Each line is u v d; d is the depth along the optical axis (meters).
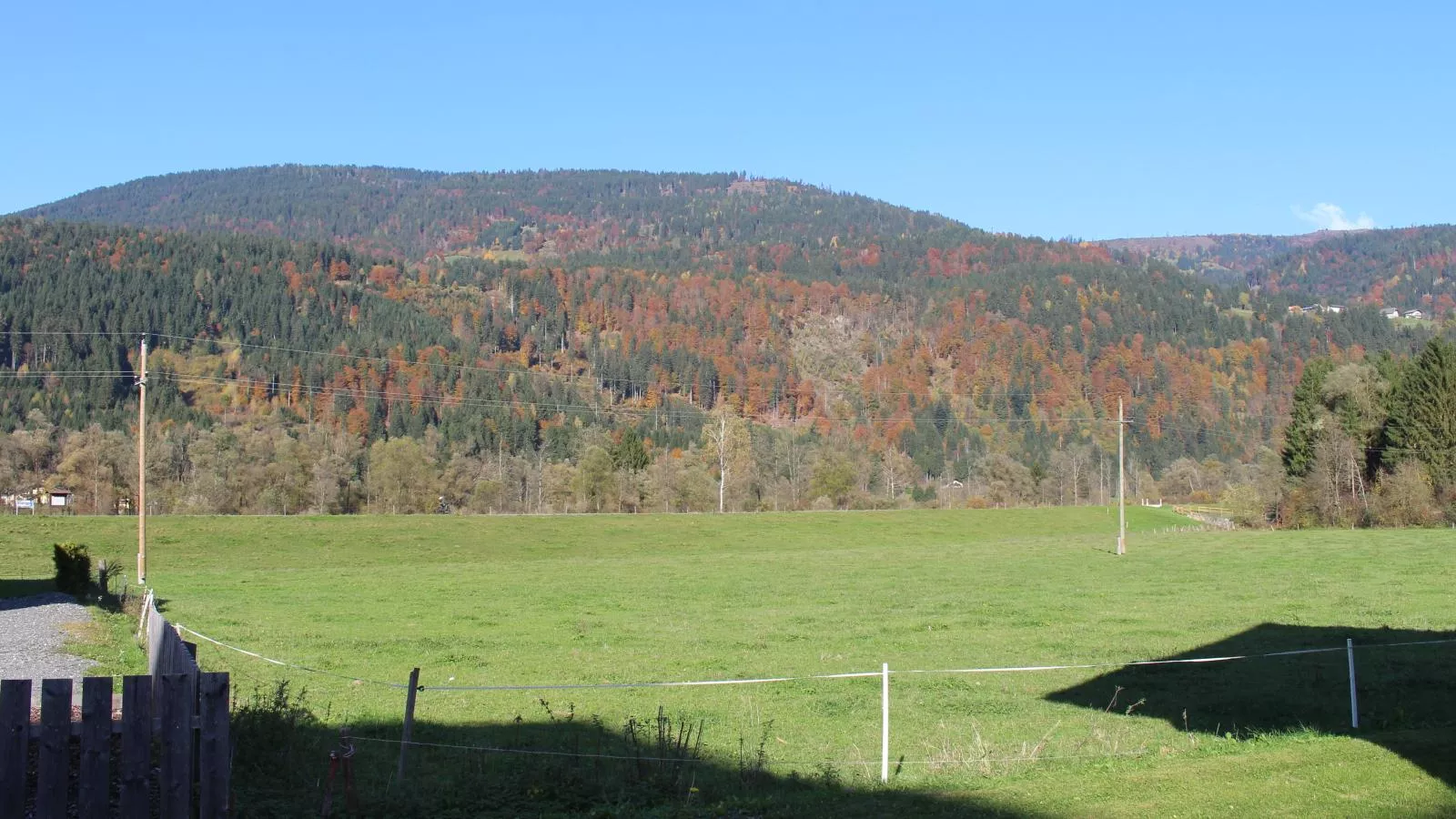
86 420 121.31
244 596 43.19
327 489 101.94
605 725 18.53
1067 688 22.75
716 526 88.94
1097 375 185.00
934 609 37.75
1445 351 89.44
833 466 124.81
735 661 26.81
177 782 9.28
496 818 10.93
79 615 29.98
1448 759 12.73
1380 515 82.75
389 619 35.84
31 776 11.04
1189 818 10.62
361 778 13.33
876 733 18.17
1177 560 56.34
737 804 11.35
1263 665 24.64
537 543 76.44
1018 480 136.75
